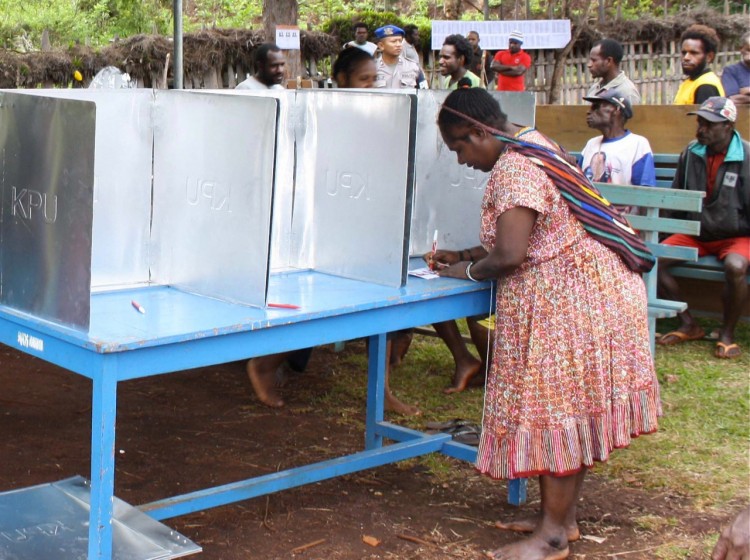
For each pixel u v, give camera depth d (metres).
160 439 4.46
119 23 11.61
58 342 2.72
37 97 2.67
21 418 4.63
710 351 6.18
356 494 3.92
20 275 2.88
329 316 3.04
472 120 3.21
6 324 2.94
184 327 2.75
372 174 3.41
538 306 3.13
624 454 4.36
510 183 3.09
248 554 3.36
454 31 9.95
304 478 3.55
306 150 3.64
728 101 5.95
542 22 9.95
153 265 3.42
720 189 6.05
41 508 3.12
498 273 3.16
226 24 14.70
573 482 3.28
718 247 6.24
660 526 3.64
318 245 3.66
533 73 11.08
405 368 5.70
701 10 12.92
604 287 3.16
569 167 3.17
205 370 5.58
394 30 8.34
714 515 3.75
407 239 3.34
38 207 2.74
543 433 3.14
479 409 5.00
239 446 4.41
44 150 2.68
